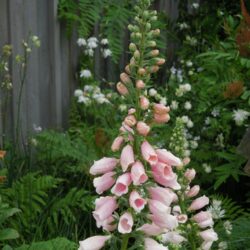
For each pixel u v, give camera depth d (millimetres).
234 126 2812
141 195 951
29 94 2721
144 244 968
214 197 2297
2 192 2158
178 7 3768
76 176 2500
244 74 2719
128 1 3254
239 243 1838
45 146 2518
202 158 2615
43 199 2287
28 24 2682
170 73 3344
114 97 2822
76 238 1986
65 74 2975
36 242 1858
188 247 1473
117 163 959
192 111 2904
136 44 975
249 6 3357
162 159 945
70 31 2898
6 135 2598
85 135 2656
